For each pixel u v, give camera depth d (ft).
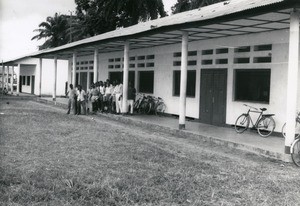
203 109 54.44
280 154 33.12
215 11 42.16
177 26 43.96
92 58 94.73
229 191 23.25
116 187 22.82
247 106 46.68
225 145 39.17
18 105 83.76
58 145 35.32
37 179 23.65
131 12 126.62
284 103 41.83
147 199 21.01
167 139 43.11
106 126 52.49
